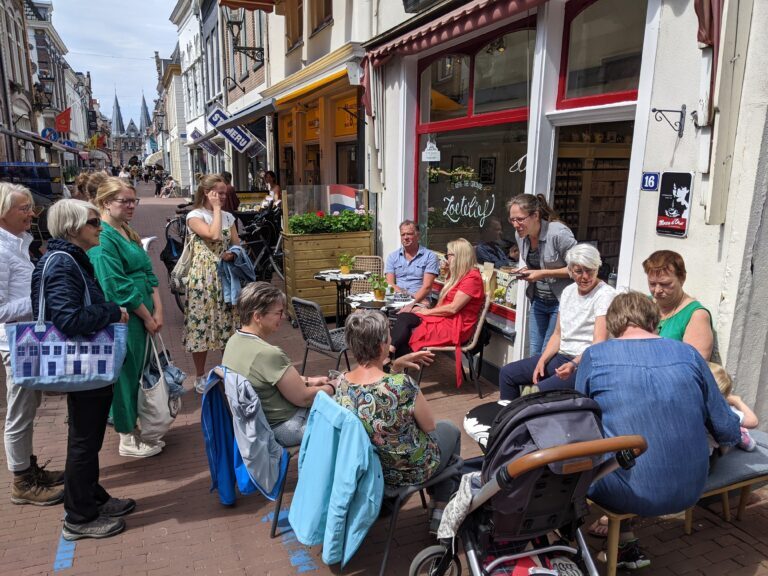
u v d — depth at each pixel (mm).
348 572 2783
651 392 2264
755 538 2977
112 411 3570
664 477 2262
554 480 2061
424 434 2695
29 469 3389
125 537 3053
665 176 3338
